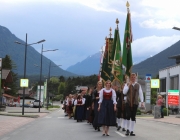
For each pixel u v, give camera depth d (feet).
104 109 44.27
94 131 51.19
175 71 188.85
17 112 141.49
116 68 64.34
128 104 44.39
